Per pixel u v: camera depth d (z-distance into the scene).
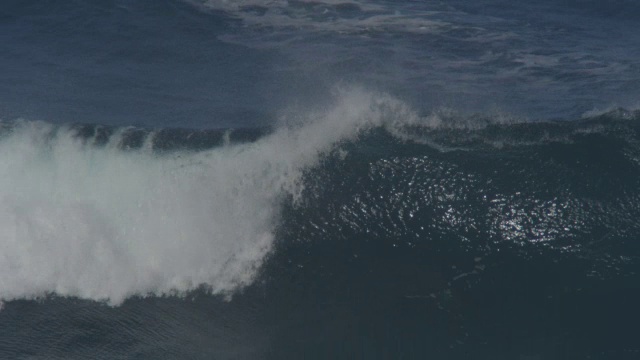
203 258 62.06
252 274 62.03
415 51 100.06
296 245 63.69
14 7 109.50
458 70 94.69
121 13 109.50
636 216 64.19
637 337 56.78
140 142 65.56
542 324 58.00
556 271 61.81
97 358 53.94
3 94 85.44
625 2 120.69
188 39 103.19
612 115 72.12
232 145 66.25
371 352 55.75
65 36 102.81
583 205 64.69
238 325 57.78
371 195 65.31
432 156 67.06
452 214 64.75
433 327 57.69
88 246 60.44
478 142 68.50
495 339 56.81
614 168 66.75
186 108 84.69
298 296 60.44
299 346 56.00
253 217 63.97
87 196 62.22
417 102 85.88
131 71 94.44
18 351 54.16
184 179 63.91
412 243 64.00
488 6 117.88
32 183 62.41
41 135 64.69
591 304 59.25
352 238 64.31
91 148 64.56
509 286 61.00
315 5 114.06
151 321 57.75
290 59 97.62
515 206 64.75
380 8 114.06
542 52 101.06
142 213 62.28
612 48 103.50
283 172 65.56
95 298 59.41
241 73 94.31
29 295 59.09
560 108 84.56
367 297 60.28
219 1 114.62
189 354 54.84
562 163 66.94
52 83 89.69
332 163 66.31
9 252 59.62
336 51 99.62
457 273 62.03
